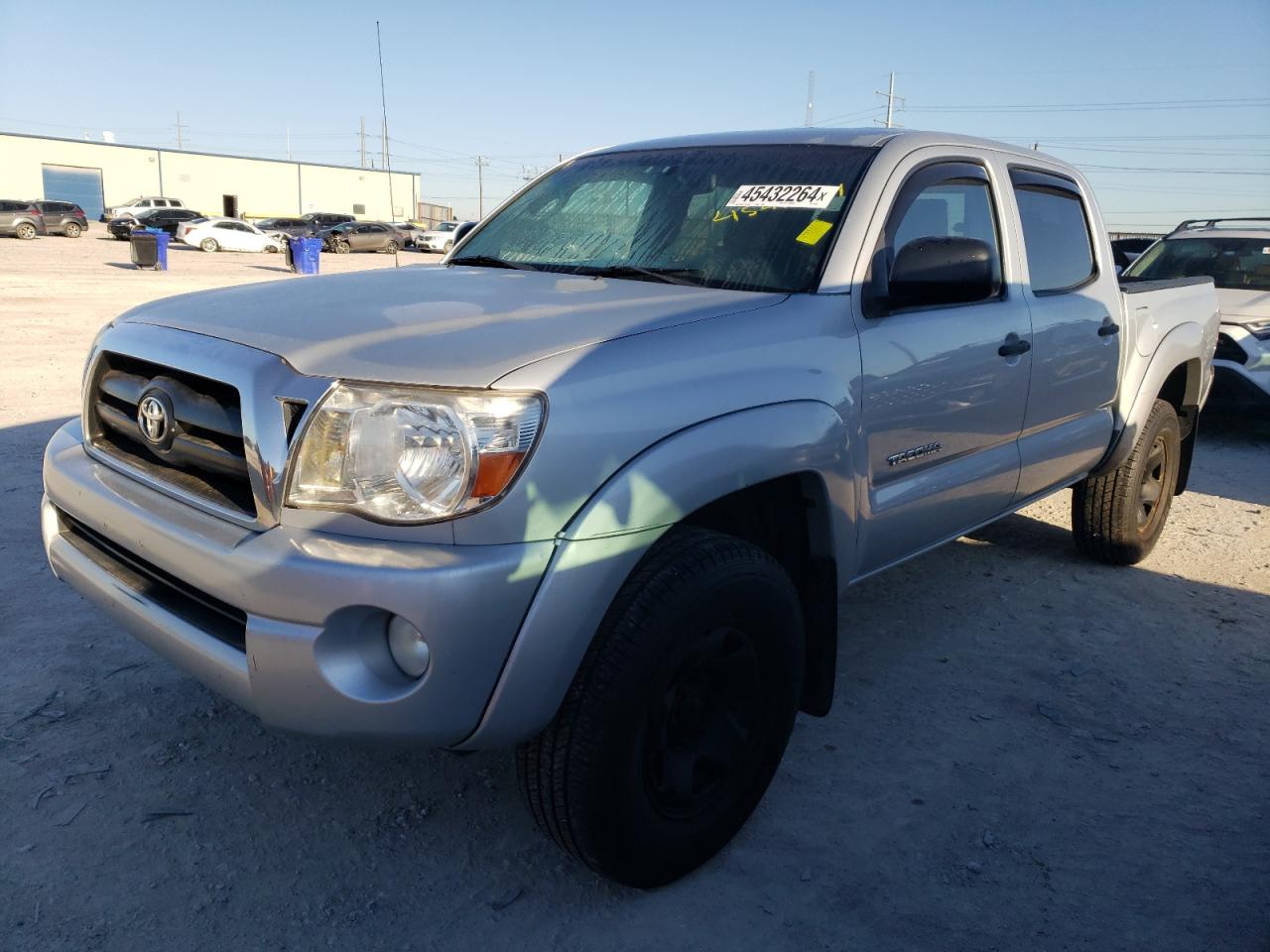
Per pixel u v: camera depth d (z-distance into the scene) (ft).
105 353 8.45
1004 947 7.49
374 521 6.48
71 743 9.54
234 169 194.59
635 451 6.97
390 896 7.77
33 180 175.63
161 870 7.90
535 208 11.94
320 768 9.43
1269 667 12.48
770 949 7.39
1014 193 11.94
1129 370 14.26
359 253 132.57
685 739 7.86
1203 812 9.32
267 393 6.75
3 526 15.19
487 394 6.48
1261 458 25.11
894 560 10.35
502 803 9.05
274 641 6.50
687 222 10.27
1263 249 28.35
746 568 7.60
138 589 7.83
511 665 6.53
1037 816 9.16
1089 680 11.96
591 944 7.38
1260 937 7.68
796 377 8.24
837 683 11.64
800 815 9.05
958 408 10.37
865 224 9.46
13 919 7.25
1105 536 15.31
